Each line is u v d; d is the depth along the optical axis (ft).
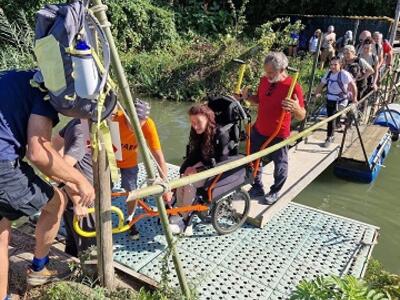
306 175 19.31
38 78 7.11
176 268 9.64
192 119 12.47
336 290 10.38
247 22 63.05
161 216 9.12
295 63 47.96
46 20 6.56
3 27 41.57
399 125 31.35
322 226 14.64
